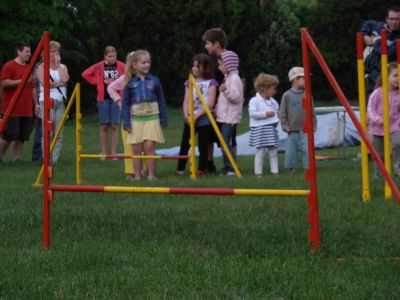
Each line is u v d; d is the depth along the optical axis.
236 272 5.93
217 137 13.76
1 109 16.27
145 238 7.41
